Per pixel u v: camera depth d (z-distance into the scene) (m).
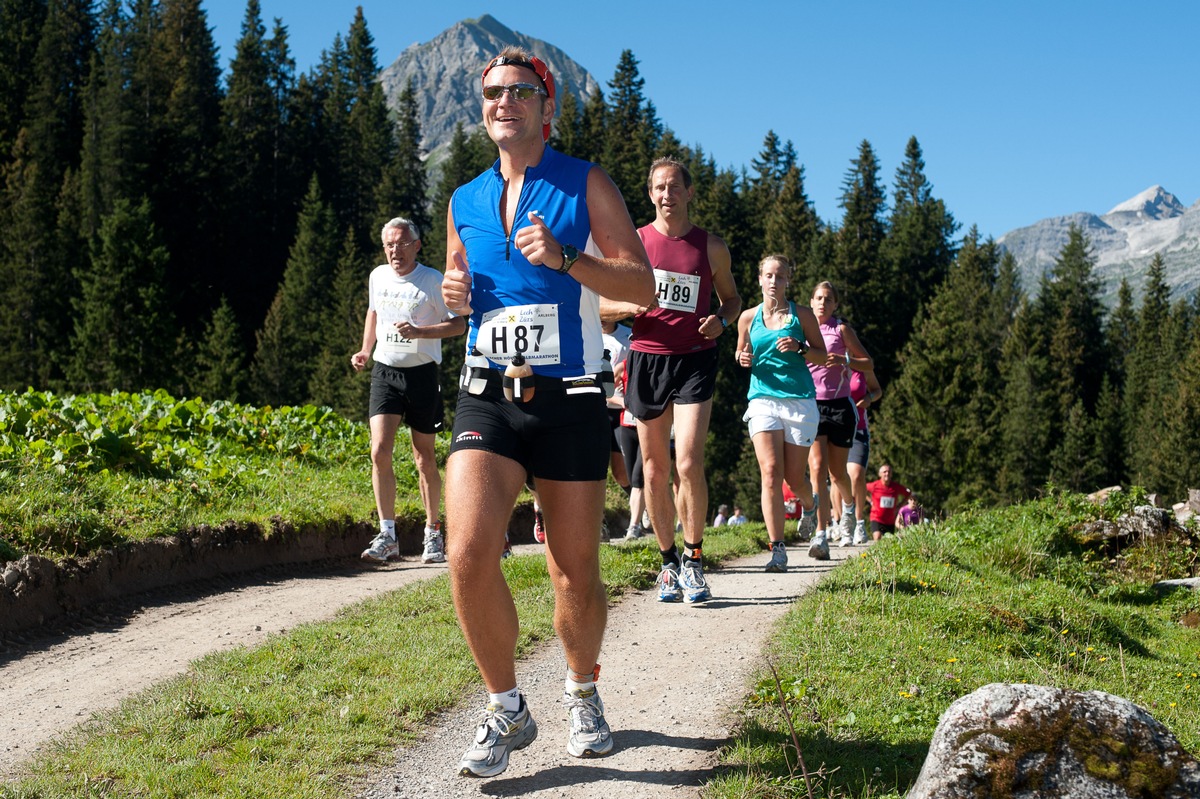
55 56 93.06
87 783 3.55
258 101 103.25
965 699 3.02
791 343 7.58
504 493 3.47
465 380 3.59
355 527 9.18
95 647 5.66
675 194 6.10
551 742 3.98
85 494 7.35
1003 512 11.38
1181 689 6.01
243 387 76.69
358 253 92.25
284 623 6.07
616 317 6.23
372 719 4.15
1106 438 84.00
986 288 94.31
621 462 10.27
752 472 67.50
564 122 99.25
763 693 4.32
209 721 4.11
